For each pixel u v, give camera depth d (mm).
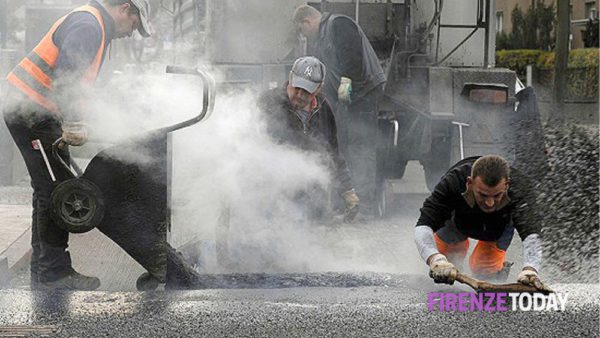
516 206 13172
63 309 12727
